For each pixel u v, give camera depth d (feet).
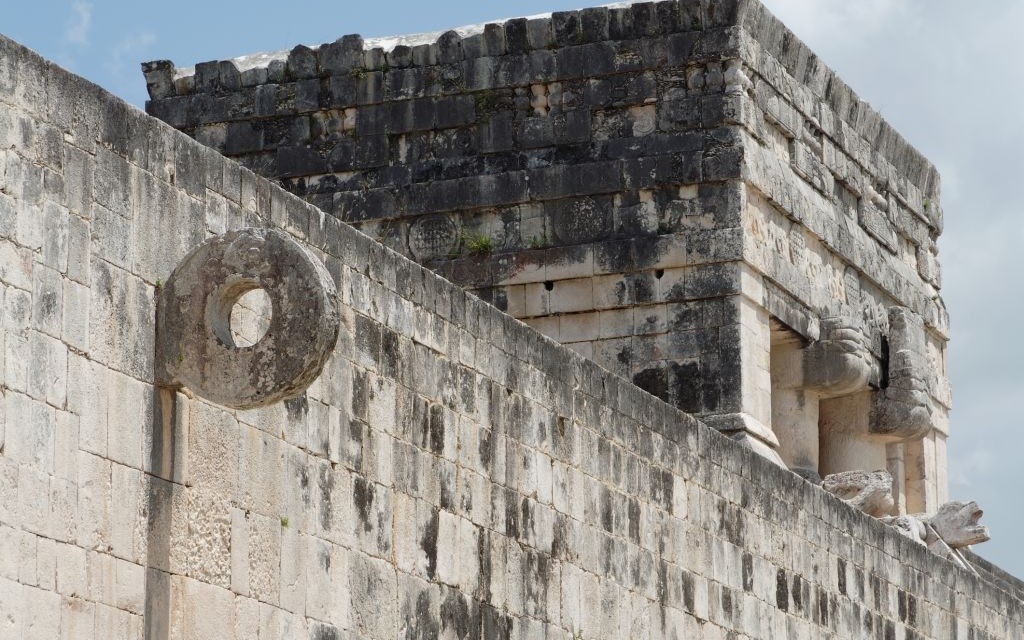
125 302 91.66
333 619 104.53
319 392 104.88
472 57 190.29
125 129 92.68
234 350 92.32
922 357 209.87
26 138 86.63
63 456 87.25
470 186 188.44
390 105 191.31
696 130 185.37
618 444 132.36
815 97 199.41
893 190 214.69
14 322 85.05
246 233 93.04
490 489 118.62
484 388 119.14
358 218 190.29
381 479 109.29
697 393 181.27
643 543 133.80
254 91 193.77
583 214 186.19
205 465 95.96
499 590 118.52
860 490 181.68
